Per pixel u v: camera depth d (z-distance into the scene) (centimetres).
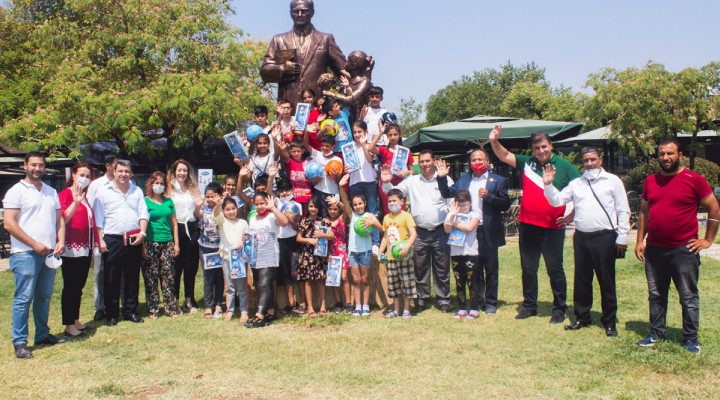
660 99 1919
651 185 532
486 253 667
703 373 450
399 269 663
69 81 1684
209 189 691
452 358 507
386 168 726
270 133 782
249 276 723
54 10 2586
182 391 445
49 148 1642
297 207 685
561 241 623
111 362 521
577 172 624
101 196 669
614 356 497
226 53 1881
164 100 1609
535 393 420
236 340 584
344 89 854
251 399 426
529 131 1243
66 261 611
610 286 563
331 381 457
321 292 694
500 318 649
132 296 685
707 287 763
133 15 1805
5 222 539
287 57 852
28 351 543
